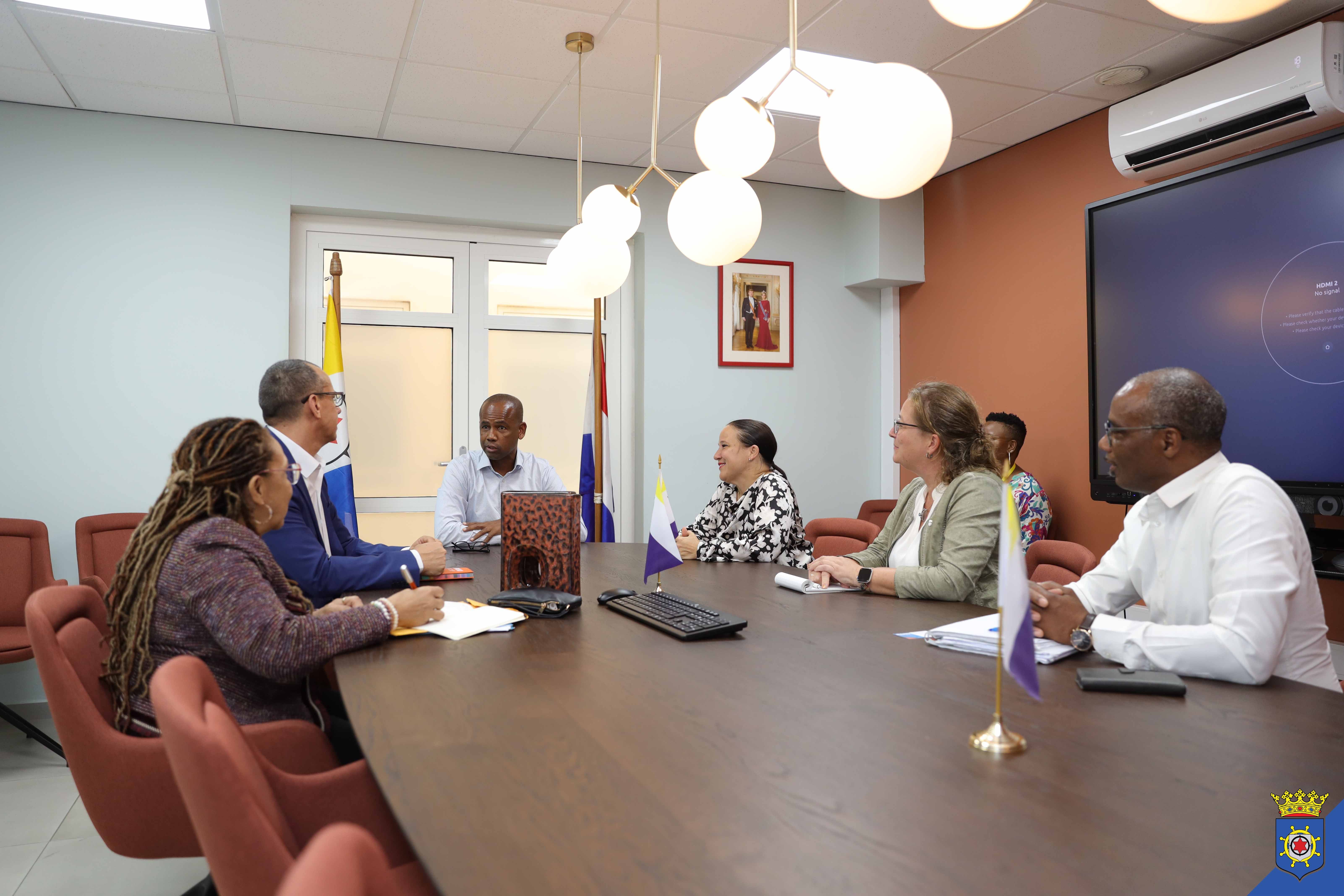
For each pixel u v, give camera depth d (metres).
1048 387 4.30
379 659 1.55
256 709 1.56
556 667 1.49
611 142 4.42
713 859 0.80
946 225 4.99
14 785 2.97
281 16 3.10
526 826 0.87
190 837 1.49
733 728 1.18
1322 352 2.95
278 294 4.18
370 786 1.24
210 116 4.01
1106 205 3.75
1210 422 1.65
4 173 3.78
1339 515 2.90
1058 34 3.25
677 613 1.86
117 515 3.75
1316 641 1.59
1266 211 3.13
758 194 5.14
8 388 3.77
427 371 4.68
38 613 1.46
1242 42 3.30
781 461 5.20
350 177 4.32
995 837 0.85
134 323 3.96
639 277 4.99
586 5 3.04
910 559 2.40
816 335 5.27
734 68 3.55
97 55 3.37
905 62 3.50
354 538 2.74
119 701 1.54
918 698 1.32
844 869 0.78
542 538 2.09
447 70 3.55
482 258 4.75
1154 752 1.09
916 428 2.38
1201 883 0.76
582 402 4.98
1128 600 1.91
